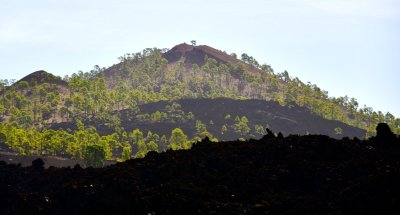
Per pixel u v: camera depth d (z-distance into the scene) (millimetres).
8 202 63500
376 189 53000
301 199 55281
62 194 61688
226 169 63062
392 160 60406
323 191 56094
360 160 60156
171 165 64500
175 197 57000
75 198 60031
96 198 58531
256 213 54156
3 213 61781
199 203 56312
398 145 65938
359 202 51938
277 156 63688
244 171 61375
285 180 59656
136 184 61219
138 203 56688
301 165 60531
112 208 57094
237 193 58219
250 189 58594
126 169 65625
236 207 55344
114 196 58250
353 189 54031
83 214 58594
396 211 49969
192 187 59406
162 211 55875
